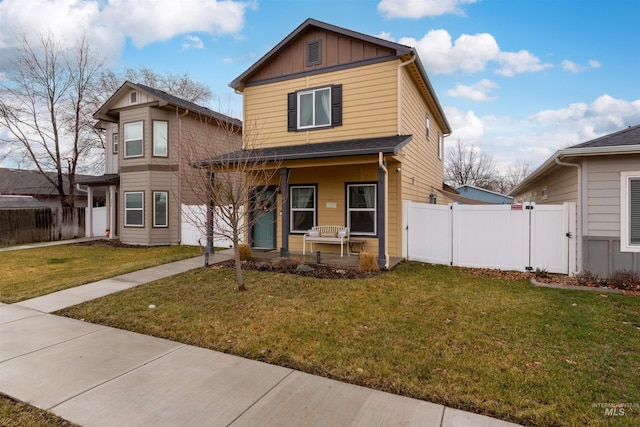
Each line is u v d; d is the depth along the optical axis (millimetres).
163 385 3229
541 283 6984
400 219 9750
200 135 14922
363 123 9953
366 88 9938
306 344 4074
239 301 5809
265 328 4598
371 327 4586
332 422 2658
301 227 11141
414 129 11102
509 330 4461
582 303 5645
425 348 3936
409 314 5082
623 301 5738
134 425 2646
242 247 9312
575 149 7117
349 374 3395
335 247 10562
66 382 3289
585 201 7430
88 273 8461
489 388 3094
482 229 8578
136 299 6031
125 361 3734
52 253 12172
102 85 23016
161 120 14320
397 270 8188
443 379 3262
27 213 15664
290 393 3074
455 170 40781
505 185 44812
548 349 3902
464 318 4910
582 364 3549
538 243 8031
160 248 13305
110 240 16000
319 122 10633
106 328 4781
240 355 3875
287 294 6172
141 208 14422
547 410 2773
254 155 8812
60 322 5051
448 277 7512
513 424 2623
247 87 11625
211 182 7238
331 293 6203
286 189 9320
